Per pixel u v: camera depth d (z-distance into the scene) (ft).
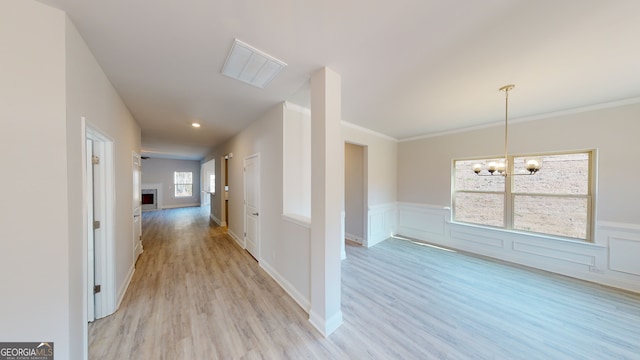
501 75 6.94
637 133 8.78
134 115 11.02
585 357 5.51
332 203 6.55
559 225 10.85
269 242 10.32
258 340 6.00
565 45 5.34
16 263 3.74
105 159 7.11
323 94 6.41
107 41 5.14
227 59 6.01
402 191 17.25
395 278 10.03
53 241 3.95
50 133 3.95
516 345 5.91
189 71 6.65
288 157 9.36
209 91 8.13
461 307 7.71
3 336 3.68
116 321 6.75
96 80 5.88
